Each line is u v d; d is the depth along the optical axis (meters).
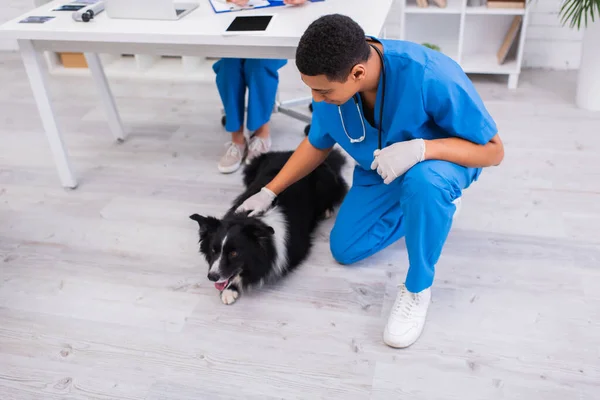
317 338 1.81
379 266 2.09
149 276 2.11
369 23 1.98
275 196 2.04
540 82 3.37
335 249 2.06
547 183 2.48
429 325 1.84
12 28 2.14
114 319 1.93
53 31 2.10
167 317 1.93
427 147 1.61
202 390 1.67
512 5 3.14
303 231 2.11
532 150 2.72
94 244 2.28
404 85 1.59
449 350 1.75
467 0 3.29
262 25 2.00
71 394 1.67
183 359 1.77
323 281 2.04
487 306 1.90
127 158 2.86
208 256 1.92
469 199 2.42
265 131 2.85
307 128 2.94
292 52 2.01
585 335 1.77
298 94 3.42
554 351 1.72
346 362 1.73
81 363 1.77
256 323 1.88
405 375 1.67
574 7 3.05
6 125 3.21
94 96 3.53
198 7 2.28
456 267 2.07
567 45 3.43
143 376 1.72
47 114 2.41
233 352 1.78
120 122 2.98
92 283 2.09
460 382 1.65
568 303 1.89
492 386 1.63
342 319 1.88
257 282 1.96
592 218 2.26
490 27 3.47
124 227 2.37
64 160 2.54
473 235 2.22
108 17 2.22
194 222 2.39
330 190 2.31
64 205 2.53
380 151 1.65
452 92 1.58
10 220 2.44
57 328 1.90
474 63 3.41
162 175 2.71
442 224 1.65
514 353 1.72
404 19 3.31
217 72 2.63
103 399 1.65
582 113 3.01
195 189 2.60
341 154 2.41
